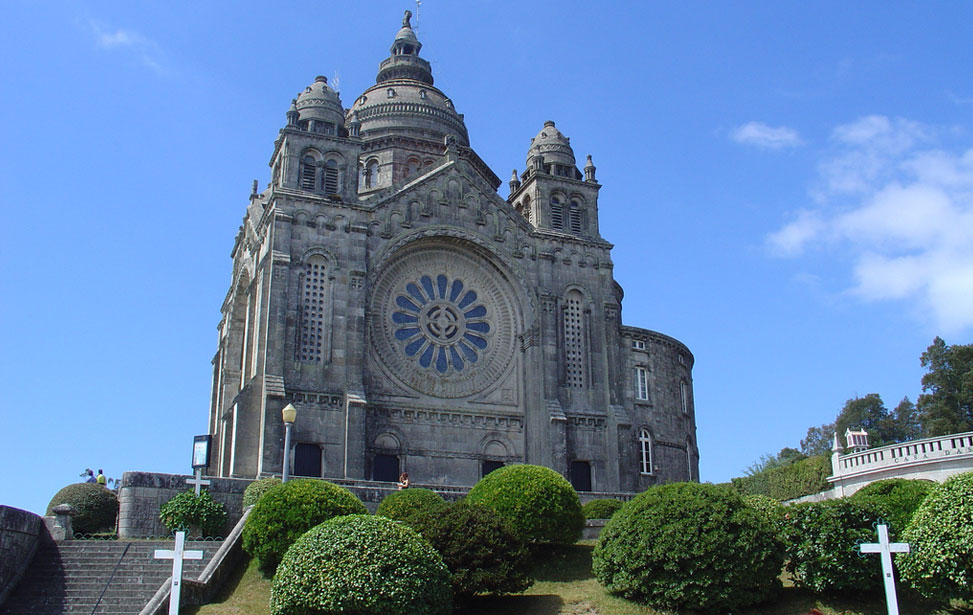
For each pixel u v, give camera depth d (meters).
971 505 24.97
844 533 28.20
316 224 52.06
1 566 29.73
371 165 66.12
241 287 60.56
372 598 25.20
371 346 52.59
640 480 59.84
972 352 74.62
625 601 29.11
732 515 28.56
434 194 56.22
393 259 54.69
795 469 53.22
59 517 33.88
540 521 34.66
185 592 28.61
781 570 28.92
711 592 27.48
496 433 54.03
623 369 61.84
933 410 73.50
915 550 25.89
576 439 54.91
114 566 32.41
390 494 38.97
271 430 47.09
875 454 42.00
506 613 28.97
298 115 55.09
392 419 51.84
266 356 48.44
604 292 58.81
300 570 25.83
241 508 40.19
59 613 29.23
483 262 57.09
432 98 70.50
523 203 62.16
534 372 55.25
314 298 50.88
